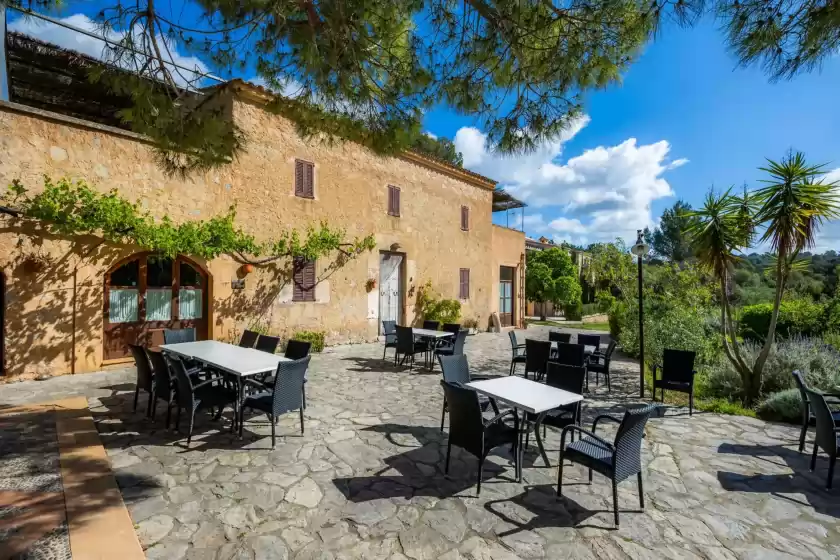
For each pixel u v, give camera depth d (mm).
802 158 5637
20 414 4844
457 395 3428
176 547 2537
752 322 10688
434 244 14195
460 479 3584
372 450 4145
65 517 2742
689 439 4664
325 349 10266
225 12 3564
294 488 3332
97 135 6984
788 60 3119
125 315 7477
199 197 8281
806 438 4719
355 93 4137
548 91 4180
